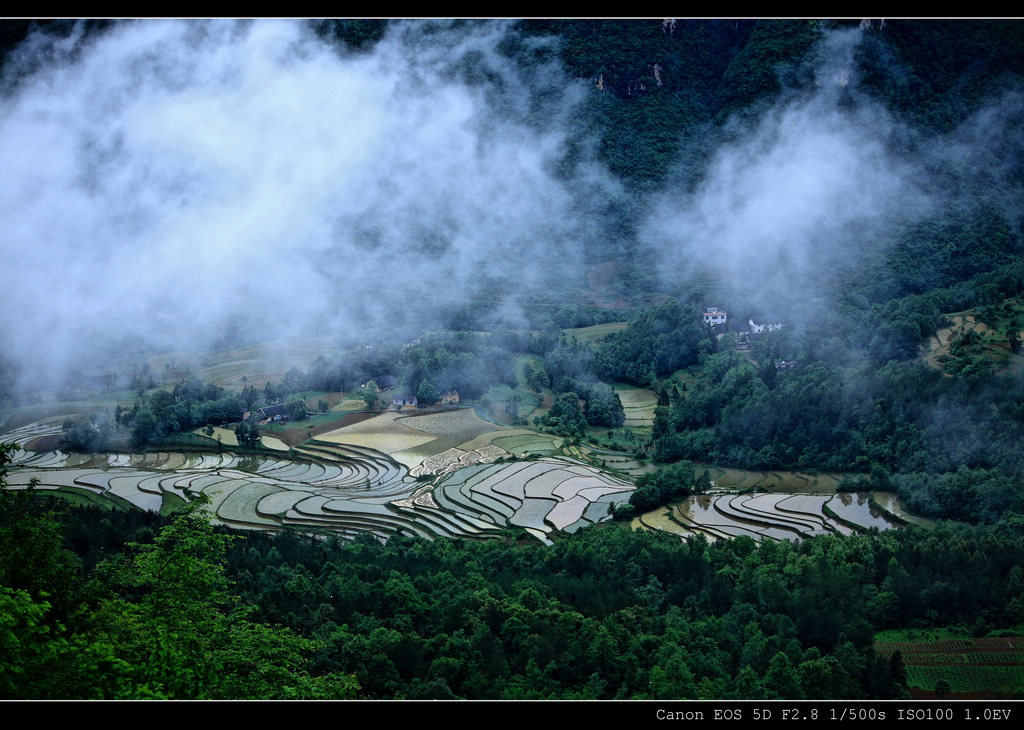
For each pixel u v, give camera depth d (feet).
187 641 184.55
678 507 478.59
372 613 311.88
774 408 558.97
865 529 417.69
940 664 287.07
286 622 303.89
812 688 259.80
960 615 318.24
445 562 378.53
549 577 349.82
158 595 194.29
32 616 165.58
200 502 217.15
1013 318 617.62
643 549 368.27
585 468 577.43
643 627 304.30
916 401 512.63
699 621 307.17
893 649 298.76
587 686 267.80
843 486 486.79
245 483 592.60
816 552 355.77
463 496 533.96
